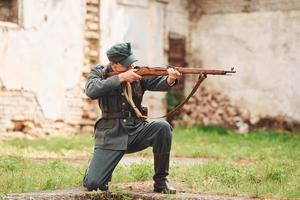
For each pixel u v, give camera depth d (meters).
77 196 8.30
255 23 22.95
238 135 21.42
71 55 19.62
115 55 8.66
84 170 10.84
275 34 22.56
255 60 22.94
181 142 18.42
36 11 18.72
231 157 14.90
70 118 19.62
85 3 19.98
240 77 23.20
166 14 23.00
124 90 8.66
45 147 16.12
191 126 23.28
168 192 8.59
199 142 18.59
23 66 18.44
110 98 8.73
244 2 23.14
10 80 18.19
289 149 16.48
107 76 8.78
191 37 24.14
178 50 23.70
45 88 18.95
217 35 23.75
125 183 9.60
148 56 22.27
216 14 23.75
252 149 16.61
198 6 24.11
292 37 22.23
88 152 15.45
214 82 23.70
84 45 20.00
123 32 21.19
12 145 16.45
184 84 23.88
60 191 8.53
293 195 8.49
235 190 8.95
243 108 23.09
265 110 22.69
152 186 9.25
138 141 8.74
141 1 21.91
